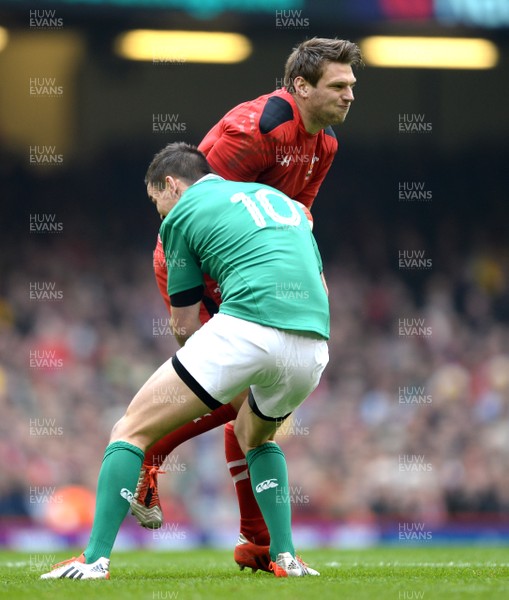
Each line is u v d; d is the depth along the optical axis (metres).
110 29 63.72
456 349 69.69
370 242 82.12
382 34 61.47
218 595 11.96
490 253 82.25
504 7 53.06
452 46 64.12
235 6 51.84
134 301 72.81
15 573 16.77
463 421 59.19
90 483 52.75
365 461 54.59
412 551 28.80
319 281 14.81
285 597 11.71
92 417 58.53
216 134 17.50
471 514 51.84
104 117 78.12
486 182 83.00
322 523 44.78
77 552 29.09
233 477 16.94
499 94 76.50
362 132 81.19
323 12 51.72
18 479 50.47
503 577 15.08
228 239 14.59
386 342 70.50
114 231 80.62
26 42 67.44
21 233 79.69
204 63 71.44
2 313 68.94
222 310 14.37
